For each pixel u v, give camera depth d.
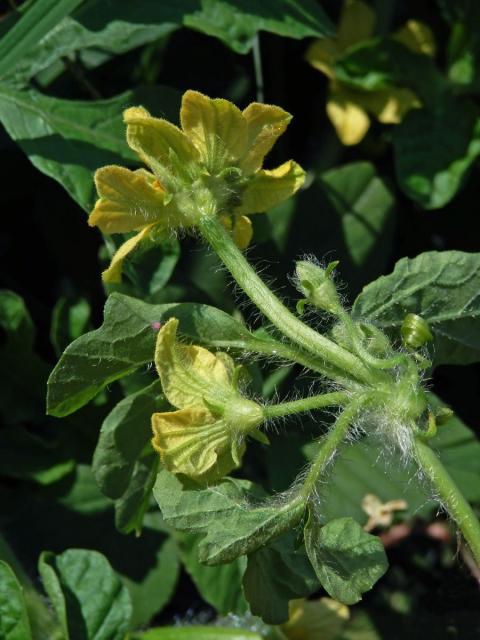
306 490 0.18
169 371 0.18
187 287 0.25
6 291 0.25
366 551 0.19
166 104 0.23
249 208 0.19
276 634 0.25
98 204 0.18
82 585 0.22
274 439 0.25
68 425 0.26
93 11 0.23
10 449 0.26
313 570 0.19
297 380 0.26
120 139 0.23
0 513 0.26
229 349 0.19
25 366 0.26
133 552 0.26
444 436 0.26
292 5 0.24
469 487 0.25
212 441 0.18
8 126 0.22
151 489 0.20
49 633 0.23
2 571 0.21
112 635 0.22
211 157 0.18
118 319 0.19
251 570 0.19
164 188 0.18
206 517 0.18
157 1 0.23
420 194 0.26
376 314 0.20
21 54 0.22
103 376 0.19
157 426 0.18
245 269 0.18
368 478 0.26
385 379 0.18
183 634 0.23
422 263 0.20
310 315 0.25
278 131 0.19
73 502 0.26
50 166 0.22
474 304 0.20
